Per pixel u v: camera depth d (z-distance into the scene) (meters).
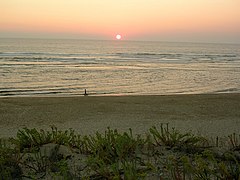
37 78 28.98
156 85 26.70
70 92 21.70
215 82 29.62
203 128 8.08
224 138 6.40
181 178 3.20
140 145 4.66
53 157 4.13
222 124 8.74
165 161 3.93
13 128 8.52
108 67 43.53
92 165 3.59
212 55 95.00
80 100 13.83
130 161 3.75
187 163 3.29
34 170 3.72
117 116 10.20
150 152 4.38
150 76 33.62
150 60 62.94
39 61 49.09
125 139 4.29
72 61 52.47
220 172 3.34
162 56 81.06
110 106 12.21
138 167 3.67
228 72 40.28
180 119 9.62
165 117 9.98
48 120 9.66
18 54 66.31
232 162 3.95
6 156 3.90
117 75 33.81
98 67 43.03
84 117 10.09
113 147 4.40
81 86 24.98
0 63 42.97
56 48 123.19
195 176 3.16
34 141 4.73
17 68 37.19
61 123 9.19
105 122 9.16
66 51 97.62
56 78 29.53
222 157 4.13
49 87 23.73
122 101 13.59
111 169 3.60
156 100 13.91
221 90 24.39
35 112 10.94
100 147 4.25
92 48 140.88
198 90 24.20
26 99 13.90
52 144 4.58
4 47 112.81
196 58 75.38
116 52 102.69
